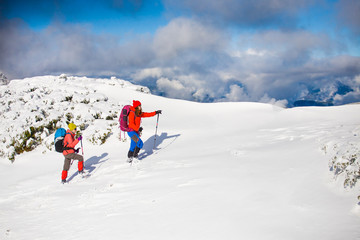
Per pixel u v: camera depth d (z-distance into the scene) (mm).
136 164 8430
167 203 4578
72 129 8500
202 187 5102
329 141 6039
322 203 3717
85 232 3982
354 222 3078
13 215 5461
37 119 14742
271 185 4727
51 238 3992
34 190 7719
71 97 18344
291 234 3033
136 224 3926
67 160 8398
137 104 9008
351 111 15852
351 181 3826
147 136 14469
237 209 3924
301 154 6355
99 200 5508
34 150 13352
